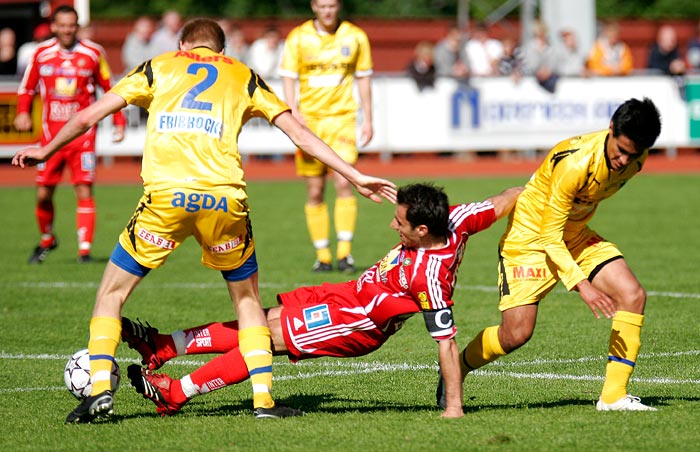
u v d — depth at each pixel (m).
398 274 17.92
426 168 71.75
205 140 17.70
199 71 18.16
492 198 18.95
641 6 133.25
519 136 71.06
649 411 18.30
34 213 54.44
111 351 17.80
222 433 17.00
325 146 18.23
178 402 18.36
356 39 37.53
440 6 130.00
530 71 71.81
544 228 18.30
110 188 64.12
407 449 15.85
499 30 104.19
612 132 17.58
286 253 41.75
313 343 18.52
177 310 30.05
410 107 70.12
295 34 37.50
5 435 17.22
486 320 28.48
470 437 16.50
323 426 17.36
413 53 102.12
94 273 37.00
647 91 72.06
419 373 22.53
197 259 40.97
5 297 32.25
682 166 73.69
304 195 61.22
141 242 17.75
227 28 71.19
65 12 37.94
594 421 17.53
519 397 20.08
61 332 27.25
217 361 18.28
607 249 18.97
